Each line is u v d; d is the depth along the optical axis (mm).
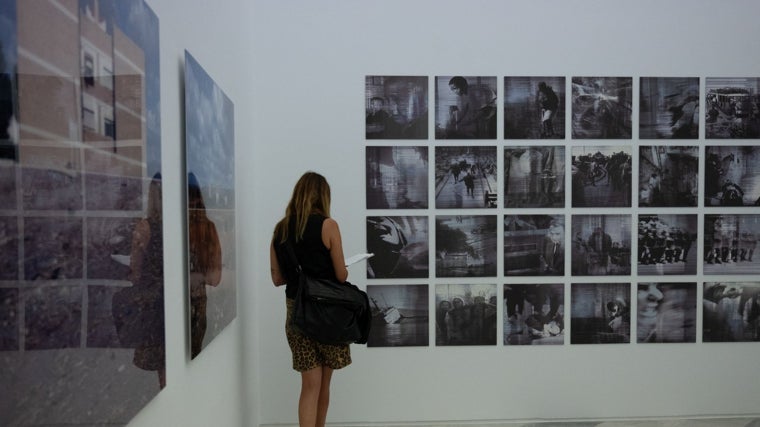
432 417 3068
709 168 3082
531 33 3039
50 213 761
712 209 3088
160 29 1354
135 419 1149
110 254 970
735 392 3121
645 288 3096
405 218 3025
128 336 1059
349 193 3016
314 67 2996
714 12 3076
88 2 884
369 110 3006
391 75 3010
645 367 3121
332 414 3049
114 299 989
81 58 857
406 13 3010
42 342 743
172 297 1429
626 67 3062
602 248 3072
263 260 3002
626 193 3064
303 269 2201
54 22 772
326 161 3010
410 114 3014
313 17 2990
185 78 1531
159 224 1258
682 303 3102
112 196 980
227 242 2102
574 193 3055
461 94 3021
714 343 3125
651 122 3066
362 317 2271
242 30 2590
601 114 3055
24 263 698
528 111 3041
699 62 3074
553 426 3057
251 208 2824
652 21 3062
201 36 1798
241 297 2514
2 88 648
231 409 2277
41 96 737
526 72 3043
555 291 3076
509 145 3033
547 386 3096
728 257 3100
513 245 3053
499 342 3072
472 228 3041
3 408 658
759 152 3082
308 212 2225
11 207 668
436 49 3018
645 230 3080
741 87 3090
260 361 3021
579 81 3049
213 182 1856
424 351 3057
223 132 2029
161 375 1277
